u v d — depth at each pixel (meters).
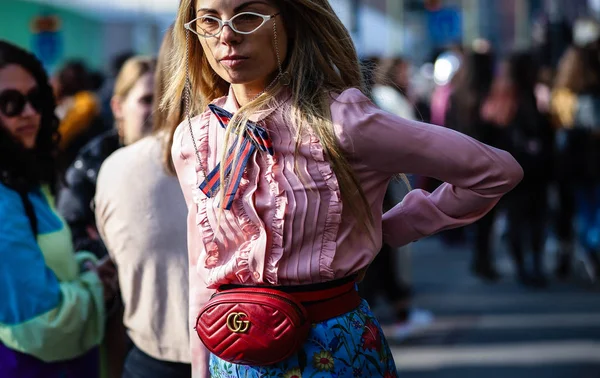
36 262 3.22
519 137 8.93
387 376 2.59
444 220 2.62
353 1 15.64
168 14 17.67
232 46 2.49
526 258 10.25
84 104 7.91
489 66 9.50
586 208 9.22
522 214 9.14
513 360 6.52
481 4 24.75
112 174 3.38
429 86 15.83
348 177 2.46
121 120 4.08
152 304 3.30
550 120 8.95
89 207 3.95
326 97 2.50
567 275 9.70
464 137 2.49
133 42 19.22
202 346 2.74
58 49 17.36
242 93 2.62
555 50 14.77
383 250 7.24
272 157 2.46
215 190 2.54
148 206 3.30
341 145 2.45
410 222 2.67
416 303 8.62
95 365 3.57
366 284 7.28
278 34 2.52
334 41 2.57
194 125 2.67
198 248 2.69
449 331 7.46
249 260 2.47
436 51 15.75
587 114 8.94
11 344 3.20
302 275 2.46
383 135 2.45
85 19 19.19
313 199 2.45
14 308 3.17
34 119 3.43
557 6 19.78
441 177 2.52
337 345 2.48
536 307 8.30
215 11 2.50
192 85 2.78
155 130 3.41
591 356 6.53
